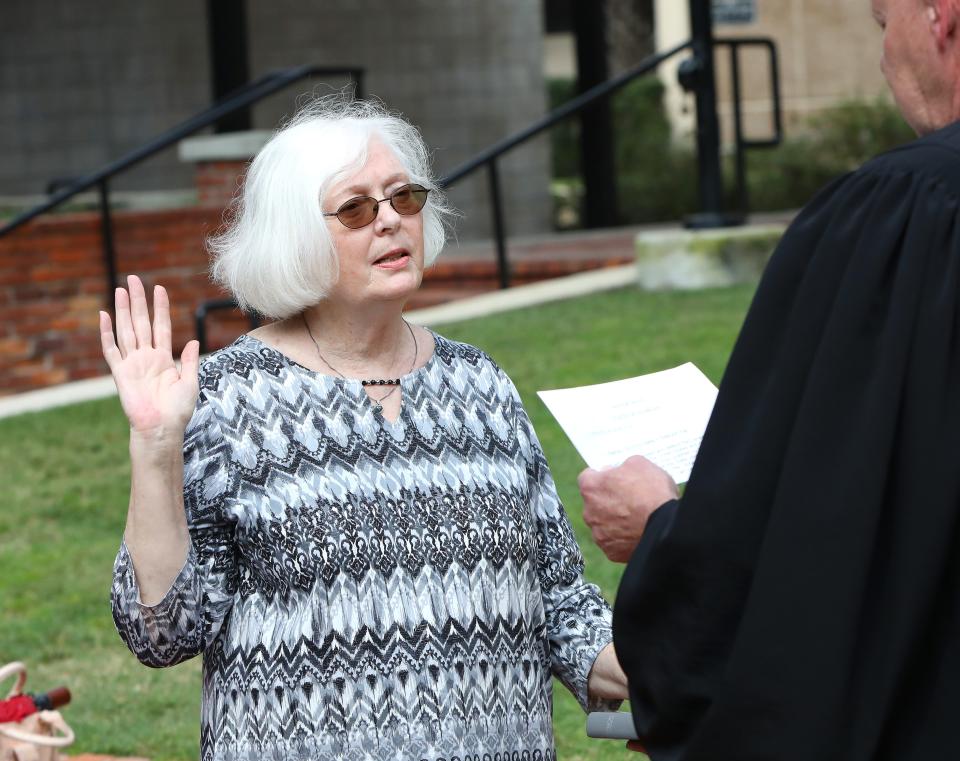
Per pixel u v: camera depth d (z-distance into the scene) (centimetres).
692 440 484
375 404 530
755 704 380
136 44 2803
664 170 3203
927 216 382
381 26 2875
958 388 373
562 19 5525
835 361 383
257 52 2834
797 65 3497
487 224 2927
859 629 374
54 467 1431
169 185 2812
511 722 519
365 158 532
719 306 1752
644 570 413
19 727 671
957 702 371
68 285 2145
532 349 1616
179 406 501
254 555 513
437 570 514
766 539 383
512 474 543
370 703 502
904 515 373
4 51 2850
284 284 528
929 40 405
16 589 1166
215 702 516
